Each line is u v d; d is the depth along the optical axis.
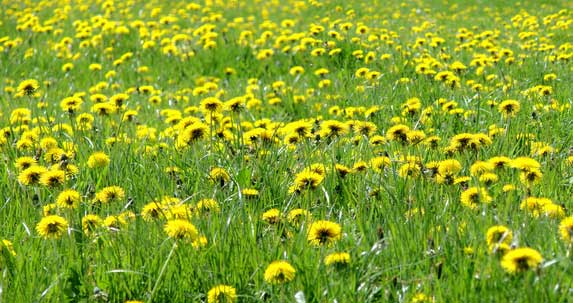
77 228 3.66
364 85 8.35
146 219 3.58
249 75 10.88
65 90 10.05
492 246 2.86
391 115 6.63
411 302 2.78
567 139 5.27
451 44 12.45
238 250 3.28
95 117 6.59
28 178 3.88
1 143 5.26
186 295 3.03
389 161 4.21
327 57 10.48
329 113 7.09
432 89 7.38
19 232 3.61
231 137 5.31
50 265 3.25
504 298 2.65
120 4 20.03
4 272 3.13
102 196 3.93
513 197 3.67
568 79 7.83
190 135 4.51
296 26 16.44
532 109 6.19
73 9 20.28
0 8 20.03
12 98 8.48
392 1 21.88
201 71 11.34
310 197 3.95
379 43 11.45
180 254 3.19
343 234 3.38
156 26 14.27
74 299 3.03
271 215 3.67
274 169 4.61
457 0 21.77
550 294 2.62
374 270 3.07
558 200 3.87
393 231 3.32
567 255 2.85
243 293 3.03
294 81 9.15
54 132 5.93
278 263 2.84
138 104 8.43
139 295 3.07
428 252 3.09
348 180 4.27
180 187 4.43
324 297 2.86
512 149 4.83
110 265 3.26
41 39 14.48
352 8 19.81
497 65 8.87
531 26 12.74
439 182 3.89
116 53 12.69
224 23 17.33
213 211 3.67
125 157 4.91
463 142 4.25
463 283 2.79
